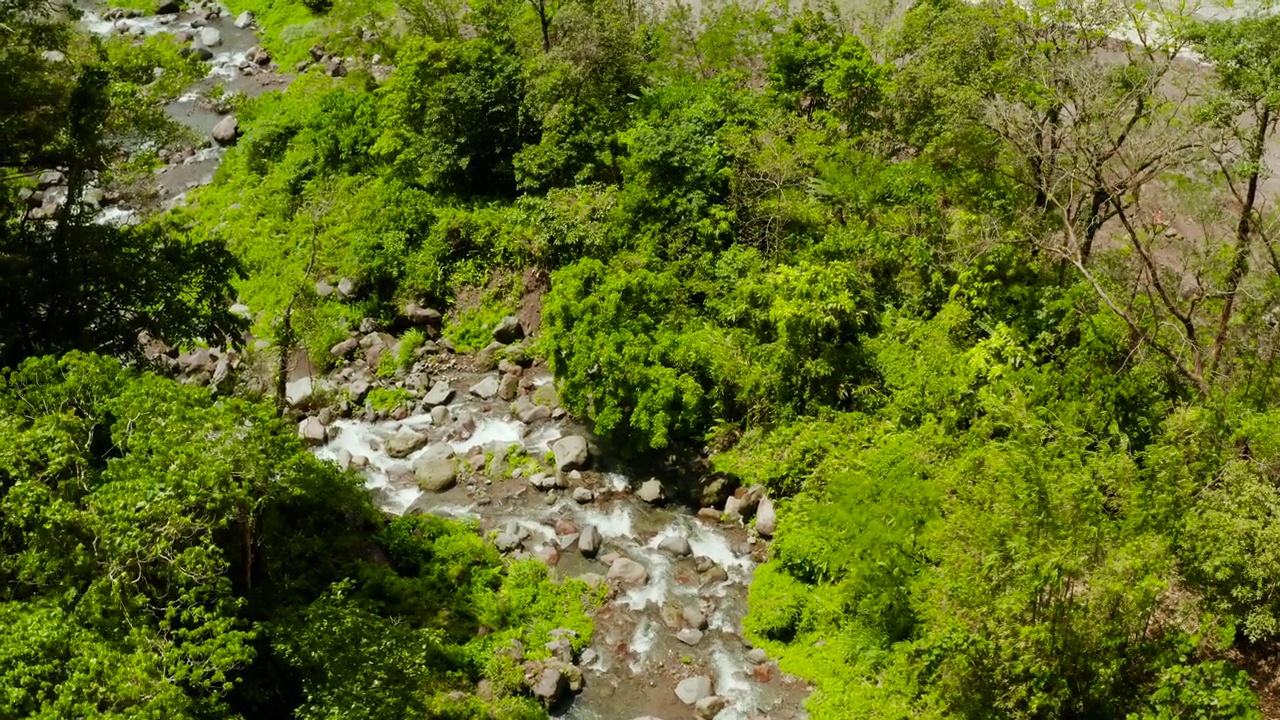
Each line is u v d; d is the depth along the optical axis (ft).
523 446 96.48
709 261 102.27
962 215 98.07
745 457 89.97
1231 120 75.56
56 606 52.60
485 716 68.80
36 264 83.10
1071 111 104.17
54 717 46.11
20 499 56.29
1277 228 84.33
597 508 89.86
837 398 90.68
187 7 179.63
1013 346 87.25
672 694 73.72
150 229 90.74
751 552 85.25
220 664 53.11
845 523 76.07
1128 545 61.93
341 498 82.84
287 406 98.58
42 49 90.17
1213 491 66.85
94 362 68.33
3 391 65.16
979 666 63.98
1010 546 61.46
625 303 92.84
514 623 78.02
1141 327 88.63
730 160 107.04
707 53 132.36
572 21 122.72
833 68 116.37
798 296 91.45
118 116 89.20
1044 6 91.97
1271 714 63.72
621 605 80.53
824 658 74.49
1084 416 81.41
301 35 167.53
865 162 106.32
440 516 88.58
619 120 118.83
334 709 58.44
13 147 84.17
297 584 74.28
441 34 137.18
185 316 88.69
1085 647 62.80
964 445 80.64
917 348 92.63
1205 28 80.28
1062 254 85.05
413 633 68.33
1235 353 87.51
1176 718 59.98
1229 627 64.69
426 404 101.55
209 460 59.36
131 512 55.42
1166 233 101.30
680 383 89.76
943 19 110.83
